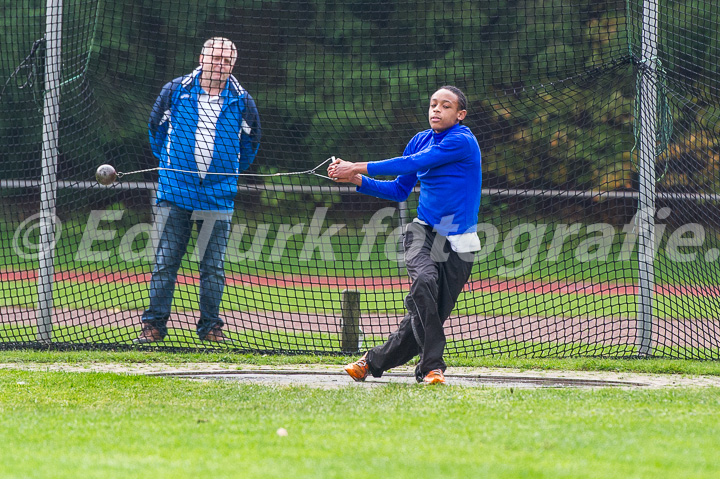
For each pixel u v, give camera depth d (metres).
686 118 34.62
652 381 23.81
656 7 29.19
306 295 44.81
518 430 14.91
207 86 31.50
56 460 12.71
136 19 70.88
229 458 12.84
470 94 57.66
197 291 41.19
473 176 21.88
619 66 30.94
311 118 69.25
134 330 31.42
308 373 24.97
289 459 12.74
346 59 73.38
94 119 37.03
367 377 24.44
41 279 29.64
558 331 34.38
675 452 13.18
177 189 30.56
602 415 16.53
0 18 61.97
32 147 37.94
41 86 32.25
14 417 16.53
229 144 31.41
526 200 59.75
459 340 32.03
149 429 15.20
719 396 19.41
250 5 74.31
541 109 46.38
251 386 21.14
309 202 67.19
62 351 28.34
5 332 32.66
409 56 70.88
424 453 13.10
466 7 71.25
